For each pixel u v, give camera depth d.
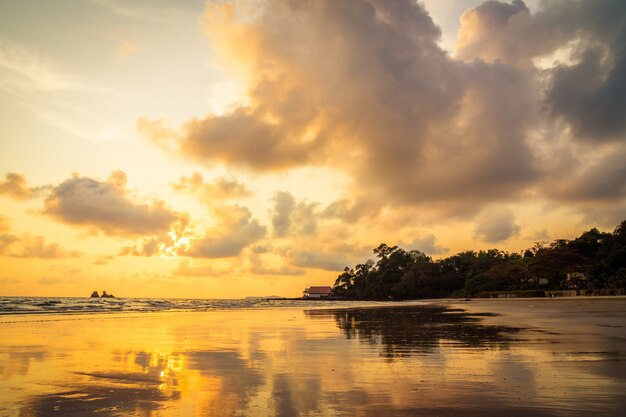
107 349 14.10
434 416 6.24
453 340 15.94
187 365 10.88
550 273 94.12
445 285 147.38
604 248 93.06
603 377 8.80
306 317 34.72
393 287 157.88
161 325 25.52
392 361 11.26
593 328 20.22
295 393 7.76
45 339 17.30
